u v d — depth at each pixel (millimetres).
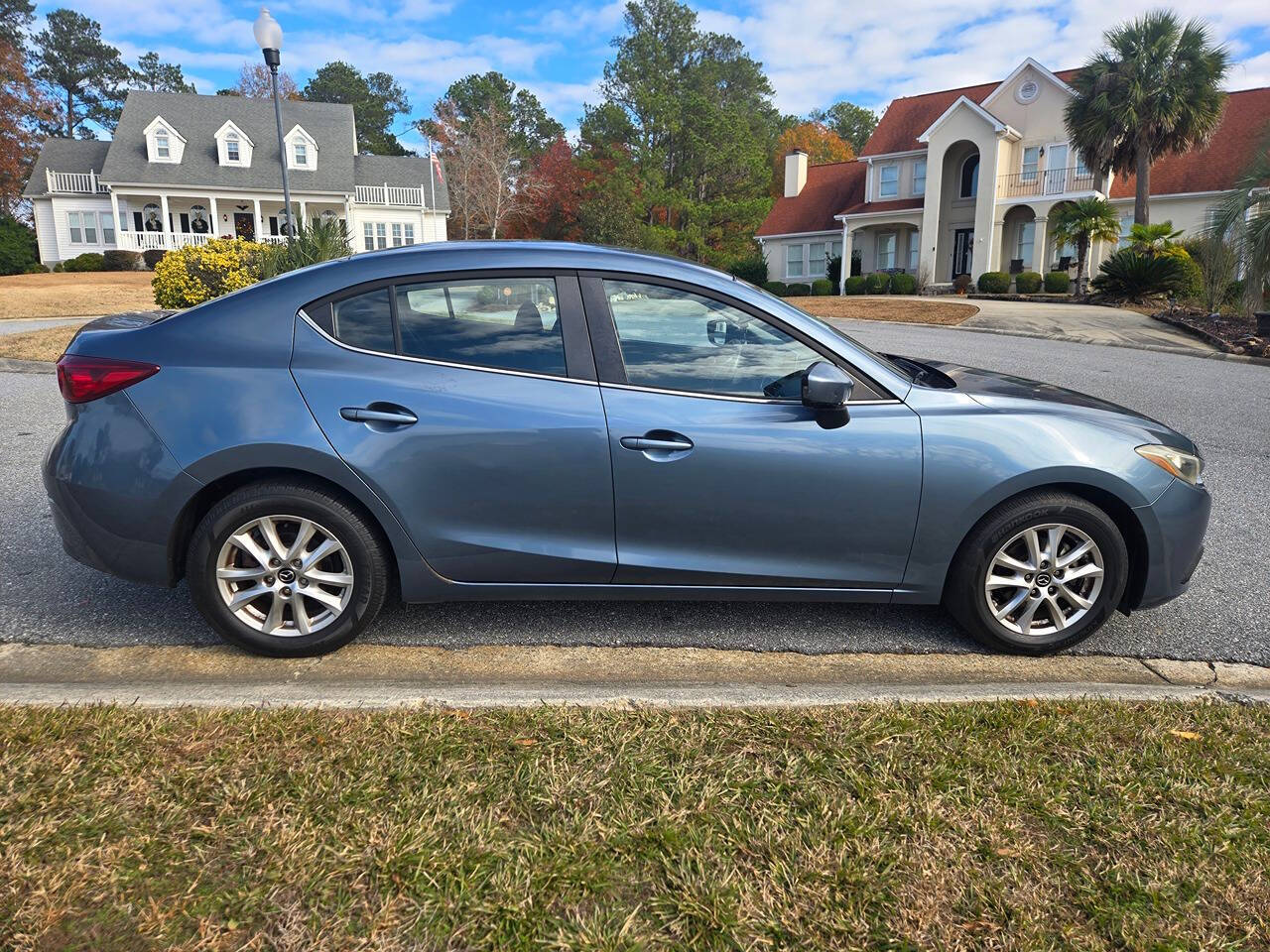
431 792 2156
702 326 3182
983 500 3195
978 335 16500
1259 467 6652
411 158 44438
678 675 3164
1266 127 16547
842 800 2180
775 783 2240
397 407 3033
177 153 37844
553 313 3148
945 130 29266
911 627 3672
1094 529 3275
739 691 2777
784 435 3113
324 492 3076
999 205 29094
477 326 3141
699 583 3254
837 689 2826
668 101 48500
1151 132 23312
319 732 2420
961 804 2184
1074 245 25359
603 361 3135
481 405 3057
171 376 3037
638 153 48344
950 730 2541
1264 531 5141
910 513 3195
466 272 3148
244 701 2582
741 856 1971
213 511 3045
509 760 2316
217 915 1742
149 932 1691
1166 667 3357
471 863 1910
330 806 2090
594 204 44156
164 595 3809
